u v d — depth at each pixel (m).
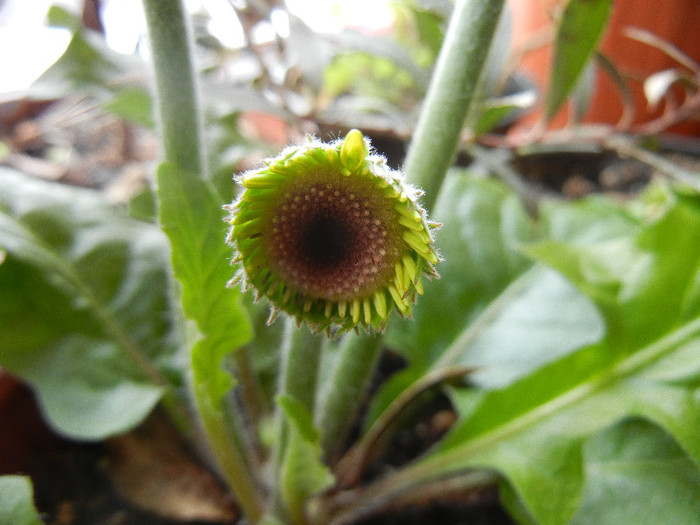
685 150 0.22
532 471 0.10
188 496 0.12
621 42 0.22
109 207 0.13
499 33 0.13
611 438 0.11
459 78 0.08
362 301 0.07
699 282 0.10
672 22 0.21
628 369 0.10
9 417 0.12
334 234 0.07
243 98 0.11
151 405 0.11
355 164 0.06
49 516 0.12
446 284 0.14
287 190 0.06
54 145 0.21
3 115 0.20
